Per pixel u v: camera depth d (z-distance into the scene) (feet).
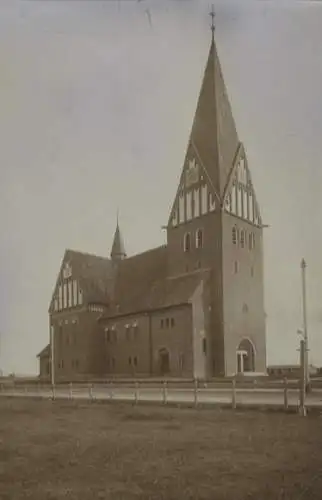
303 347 291.38
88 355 300.61
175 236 310.86
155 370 309.22
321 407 275.39
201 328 307.99
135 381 304.30
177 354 308.40
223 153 304.30
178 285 312.50
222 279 306.55
